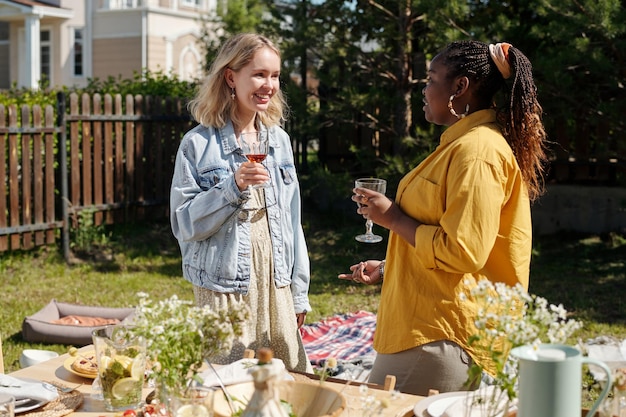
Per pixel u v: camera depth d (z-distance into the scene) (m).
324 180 8.30
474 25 7.82
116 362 2.26
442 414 2.11
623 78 7.09
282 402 2.03
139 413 2.25
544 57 6.79
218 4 12.09
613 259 7.62
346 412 2.20
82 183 8.09
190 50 21.77
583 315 6.07
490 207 2.39
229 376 2.48
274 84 3.08
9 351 5.31
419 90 8.48
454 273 2.51
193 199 3.03
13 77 22.44
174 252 8.19
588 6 6.27
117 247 8.09
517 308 1.99
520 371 1.75
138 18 20.39
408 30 8.06
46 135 7.60
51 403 2.33
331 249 8.37
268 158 3.19
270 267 3.13
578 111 7.55
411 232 2.52
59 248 7.84
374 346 2.71
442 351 2.53
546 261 7.69
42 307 6.38
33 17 20.53
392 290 2.64
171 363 1.97
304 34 8.04
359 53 8.18
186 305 2.11
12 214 7.40
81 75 21.50
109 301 6.59
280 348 3.16
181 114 8.80
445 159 2.49
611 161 8.24
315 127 8.44
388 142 9.31
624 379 1.87
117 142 8.24
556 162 8.51
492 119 2.57
